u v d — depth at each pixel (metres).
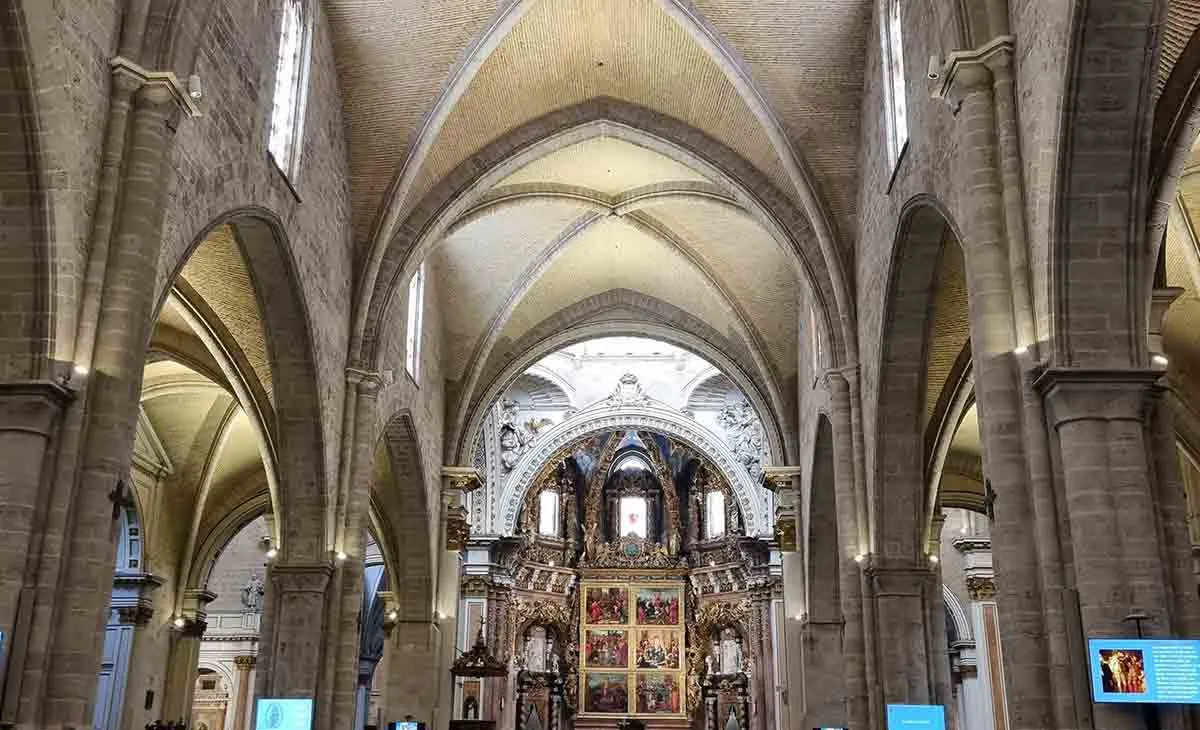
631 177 27.17
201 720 43.31
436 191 23.41
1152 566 10.58
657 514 47.34
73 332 11.87
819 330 23.30
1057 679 10.67
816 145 21.42
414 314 27.66
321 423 19.64
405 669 29.00
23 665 10.92
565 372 42.97
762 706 40.03
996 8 12.65
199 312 21.47
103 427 11.76
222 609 44.16
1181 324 21.88
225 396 29.12
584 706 44.72
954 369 22.05
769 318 30.75
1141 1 10.41
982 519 36.16
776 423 32.28
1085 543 10.68
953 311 20.56
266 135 16.59
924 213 16.31
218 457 30.55
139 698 28.77
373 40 20.56
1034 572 11.12
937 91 13.07
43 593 11.15
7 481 11.23
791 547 30.34
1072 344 11.21
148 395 27.62
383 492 33.19
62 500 11.41
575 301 33.09
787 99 21.28
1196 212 18.25
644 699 44.72
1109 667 10.08
